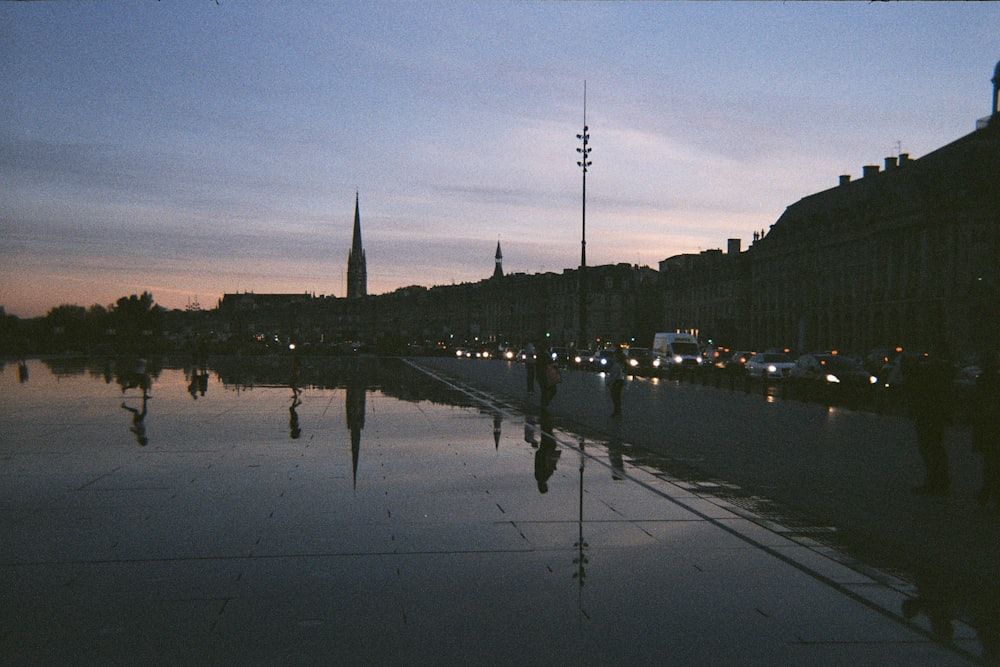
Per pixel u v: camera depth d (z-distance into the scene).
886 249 65.69
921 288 60.06
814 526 9.06
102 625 5.93
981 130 60.03
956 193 57.06
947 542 8.36
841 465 13.57
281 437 16.91
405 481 11.76
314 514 9.55
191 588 6.79
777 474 12.61
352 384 36.88
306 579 7.04
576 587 6.84
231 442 16.06
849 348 71.25
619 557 7.77
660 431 18.72
